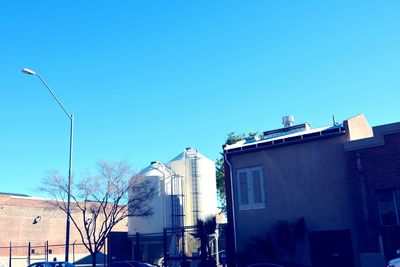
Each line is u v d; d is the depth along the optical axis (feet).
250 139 95.25
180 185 118.32
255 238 79.36
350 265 71.26
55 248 160.04
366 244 68.59
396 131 68.69
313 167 77.71
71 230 164.35
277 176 81.05
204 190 121.29
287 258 76.28
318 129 82.02
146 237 112.06
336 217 73.92
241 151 85.20
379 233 67.82
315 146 78.18
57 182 102.17
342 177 74.54
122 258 109.40
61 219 163.94
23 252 151.84
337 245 73.26
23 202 155.63
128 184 106.11
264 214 80.94
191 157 123.44
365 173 70.49
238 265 79.20
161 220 112.47
